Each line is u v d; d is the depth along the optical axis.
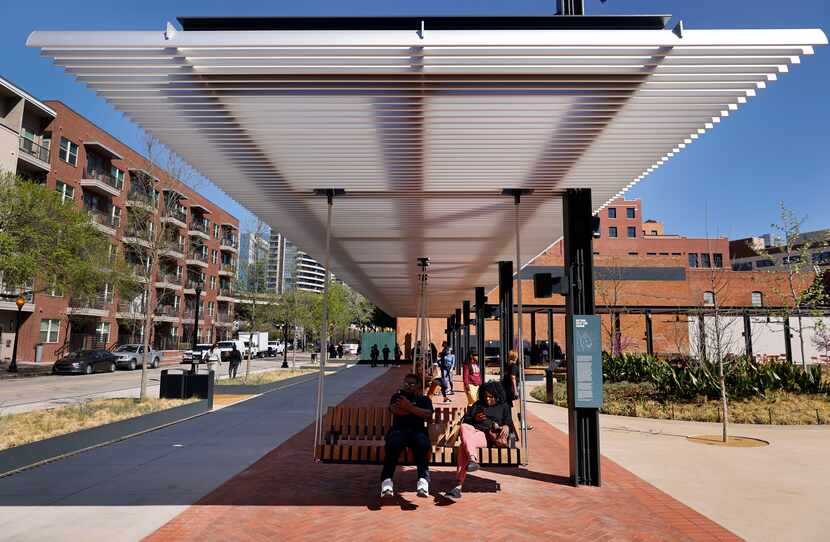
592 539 4.46
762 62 4.38
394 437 5.57
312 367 34.09
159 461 7.24
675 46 4.21
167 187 15.53
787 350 23.47
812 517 5.08
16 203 22.02
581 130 5.45
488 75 4.60
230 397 15.70
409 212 8.84
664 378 14.25
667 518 5.04
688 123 5.33
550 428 10.66
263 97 4.84
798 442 9.01
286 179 7.11
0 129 30.95
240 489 5.90
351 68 4.49
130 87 4.78
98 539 4.37
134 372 29.05
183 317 50.38
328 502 5.46
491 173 6.73
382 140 5.74
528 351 32.91
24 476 6.40
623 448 8.48
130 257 28.30
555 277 6.76
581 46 4.23
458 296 24.38
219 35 4.28
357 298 72.56
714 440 9.20
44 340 34.88
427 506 5.38
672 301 42.12
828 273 27.77
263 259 30.44
